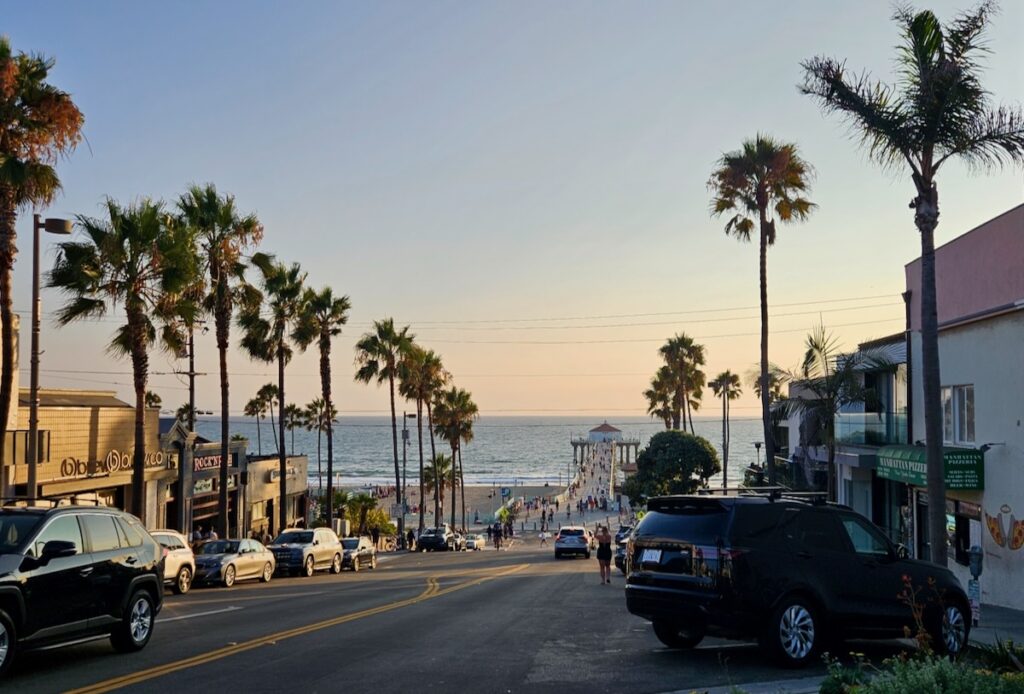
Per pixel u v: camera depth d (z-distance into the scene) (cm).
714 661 1098
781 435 5312
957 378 2317
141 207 2744
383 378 6209
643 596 1101
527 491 15012
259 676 979
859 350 3219
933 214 1686
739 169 3400
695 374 7638
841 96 1678
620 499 11431
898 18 1686
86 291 2686
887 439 2945
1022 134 1625
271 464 5022
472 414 7950
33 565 995
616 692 912
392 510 6462
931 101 1614
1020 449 1956
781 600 1052
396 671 1012
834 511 1149
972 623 1398
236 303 3731
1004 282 2050
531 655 1131
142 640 1159
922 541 2614
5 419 2147
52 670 1016
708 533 1068
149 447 3450
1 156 2078
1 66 2112
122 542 1160
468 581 2703
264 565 2919
